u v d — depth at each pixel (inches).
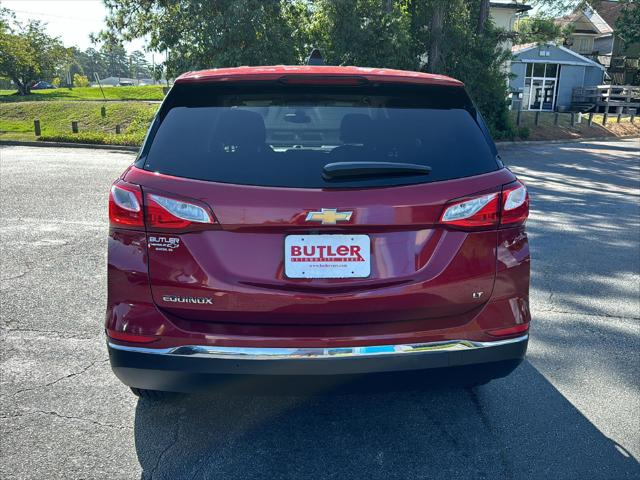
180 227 92.6
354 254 93.7
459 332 97.5
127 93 1913.1
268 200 91.4
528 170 599.5
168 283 94.0
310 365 92.7
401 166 93.4
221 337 93.3
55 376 136.1
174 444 109.6
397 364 94.7
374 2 825.5
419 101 106.7
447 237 96.3
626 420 121.0
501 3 1306.6
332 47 835.4
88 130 1005.2
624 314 185.8
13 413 119.5
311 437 112.6
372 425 117.3
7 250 247.9
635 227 323.3
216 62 799.1
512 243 100.5
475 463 105.2
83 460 104.2
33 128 994.1
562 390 133.7
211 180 93.4
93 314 175.9
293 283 93.4
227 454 106.7
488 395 130.8
